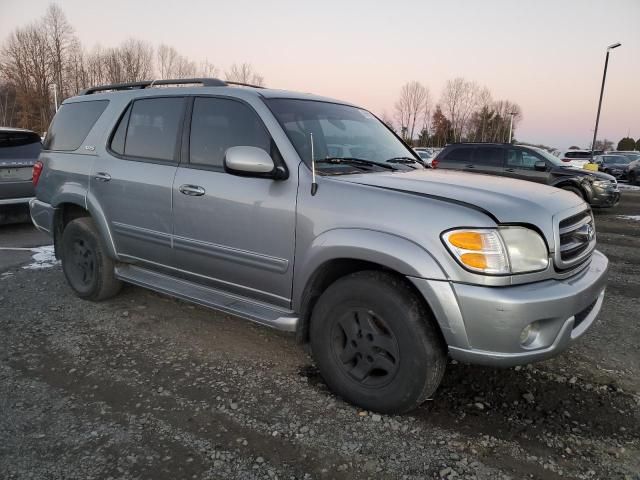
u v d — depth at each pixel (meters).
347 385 2.93
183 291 3.76
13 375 3.25
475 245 2.47
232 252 3.39
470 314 2.47
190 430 2.69
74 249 4.66
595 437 2.70
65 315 4.31
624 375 3.40
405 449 2.56
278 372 3.36
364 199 2.81
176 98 3.87
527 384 3.25
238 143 3.43
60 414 2.82
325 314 2.97
